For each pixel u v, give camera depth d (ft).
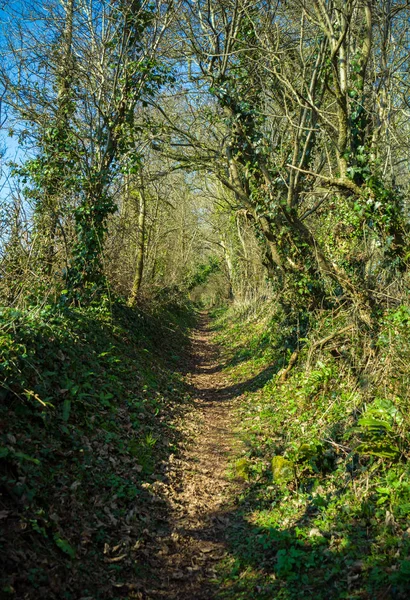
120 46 39.42
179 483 22.33
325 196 35.73
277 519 18.29
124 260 58.39
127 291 57.77
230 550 17.37
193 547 17.58
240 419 33.63
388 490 16.19
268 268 44.37
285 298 38.65
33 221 33.96
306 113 37.04
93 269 39.19
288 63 37.52
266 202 36.76
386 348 22.65
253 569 15.71
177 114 47.09
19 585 11.89
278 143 44.01
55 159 37.40
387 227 25.08
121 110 39.45
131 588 14.40
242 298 92.58
